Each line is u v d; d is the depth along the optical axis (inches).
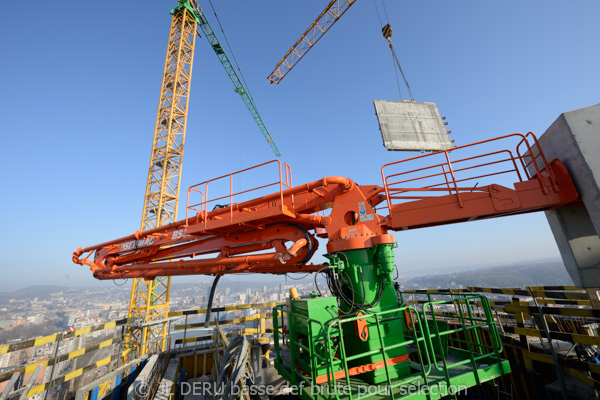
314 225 299.9
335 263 225.1
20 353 442.0
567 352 236.2
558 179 219.0
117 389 270.2
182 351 383.6
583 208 234.7
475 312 379.9
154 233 365.4
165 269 366.6
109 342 318.3
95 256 439.2
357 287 218.5
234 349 226.4
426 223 236.5
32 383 217.8
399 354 206.7
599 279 222.5
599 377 204.2
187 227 326.0
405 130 404.5
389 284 221.6
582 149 202.7
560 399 229.0
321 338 189.8
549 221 262.8
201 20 1473.9
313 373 182.1
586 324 278.8
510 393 278.2
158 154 1129.4
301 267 299.6
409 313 212.4
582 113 211.5
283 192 265.7
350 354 221.9
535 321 273.7
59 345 254.7
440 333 193.0
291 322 224.1
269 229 295.9
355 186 250.2
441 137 417.7
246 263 311.1
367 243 224.7
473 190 227.5
